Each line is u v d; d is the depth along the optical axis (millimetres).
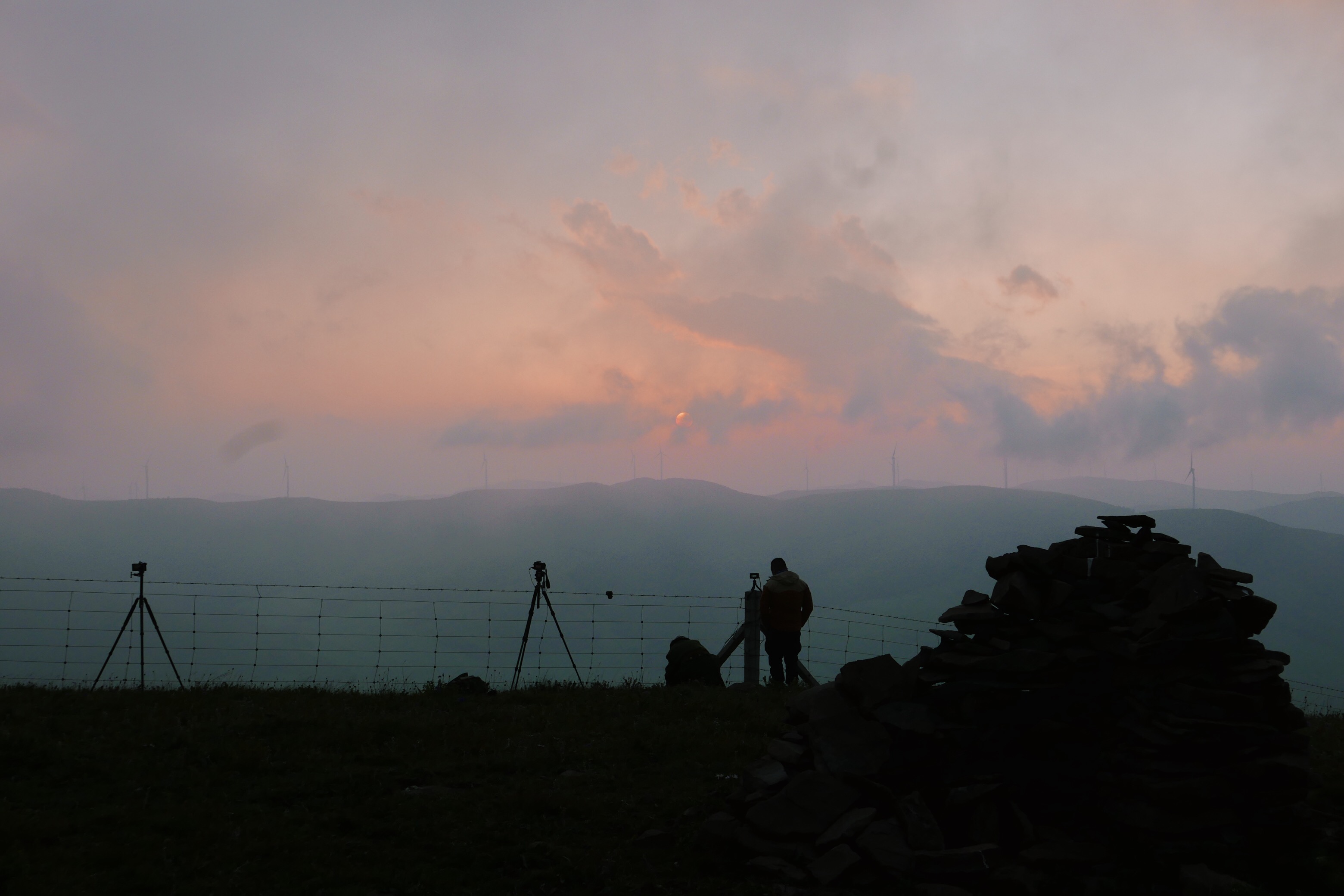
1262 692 6512
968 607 7469
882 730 6980
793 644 15352
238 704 11602
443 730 10281
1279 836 6219
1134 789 6348
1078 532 7668
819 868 6121
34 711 10602
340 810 7461
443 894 5945
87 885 5828
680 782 8609
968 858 6016
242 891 5883
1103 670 6758
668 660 15477
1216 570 6852
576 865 6406
